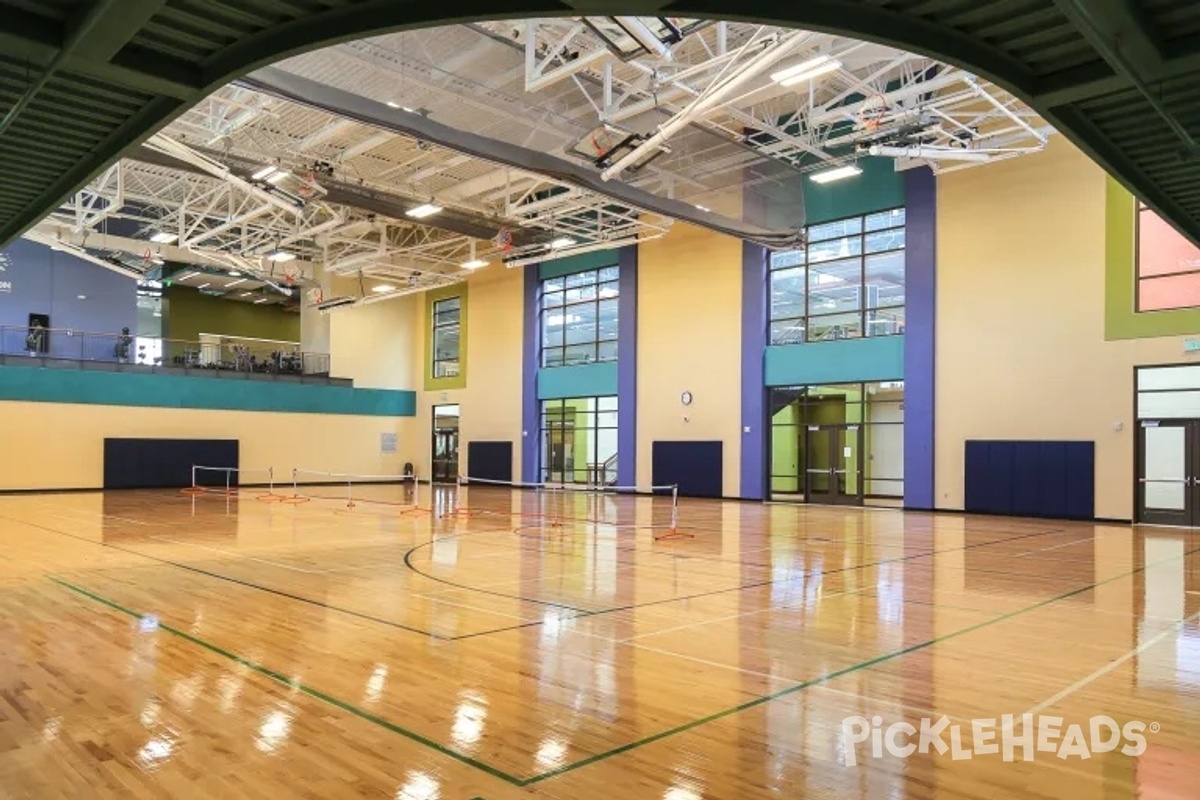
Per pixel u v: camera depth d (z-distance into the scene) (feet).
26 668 16.75
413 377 95.50
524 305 83.10
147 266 78.07
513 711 14.12
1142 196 18.60
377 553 34.22
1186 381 46.19
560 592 25.44
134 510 54.54
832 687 15.57
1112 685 15.76
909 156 46.98
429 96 39.99
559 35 36.88
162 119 14.82
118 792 10.85
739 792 10.89
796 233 57.52
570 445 79.41
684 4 11.10
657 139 38.17
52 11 11.91
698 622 21.21
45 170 17.85
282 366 89.10
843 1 11.55
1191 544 38.37
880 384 60.18
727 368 66.13
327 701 14.65
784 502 63.26
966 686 15.67
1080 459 49.19
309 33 12.32
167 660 17.38
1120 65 12.39
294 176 47.03
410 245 78.89
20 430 69.62
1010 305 52.08
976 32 12.39
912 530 44.19
